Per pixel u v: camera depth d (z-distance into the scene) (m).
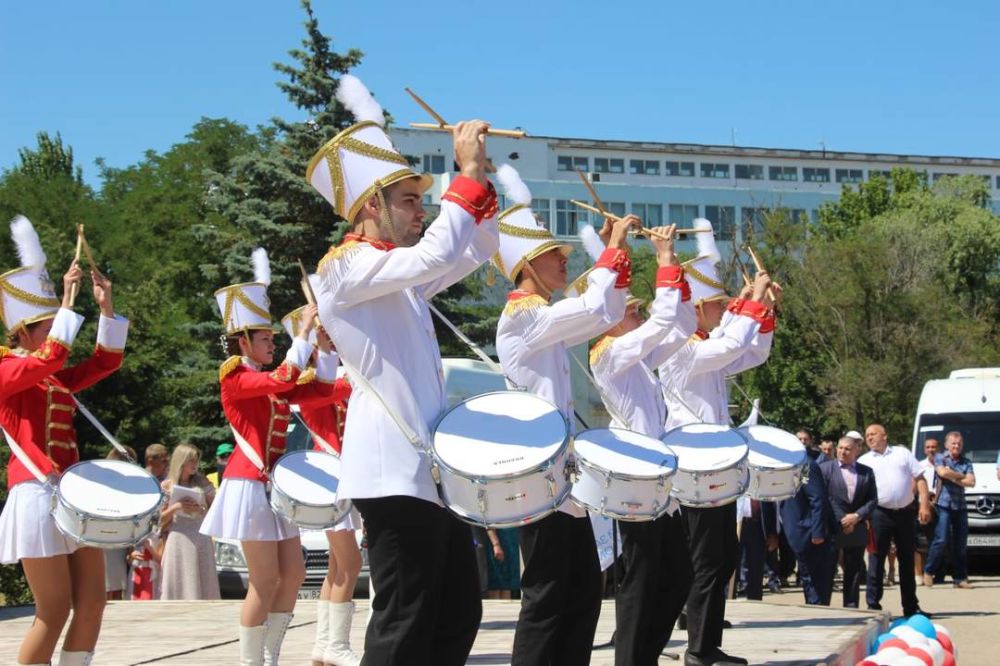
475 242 5.03
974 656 11.85
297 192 24.14
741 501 12.81
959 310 46.78
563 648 5.91
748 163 77.50
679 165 75.00
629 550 6.72
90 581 6.30
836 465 14.44
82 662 6.31
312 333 7.86
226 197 24.84
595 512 6.13
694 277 9.11
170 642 8.88
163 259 38.84
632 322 7.66
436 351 4.92
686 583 6.91
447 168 50.94
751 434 9.27
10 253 35.34
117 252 38.50
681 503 7.29
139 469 6.44
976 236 53.47
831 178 80.38
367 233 4.85
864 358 39.28
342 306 4.71
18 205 38.03
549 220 62.06
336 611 7.86
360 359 4.70
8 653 8.61
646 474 6.07
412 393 4.72
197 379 24.30
